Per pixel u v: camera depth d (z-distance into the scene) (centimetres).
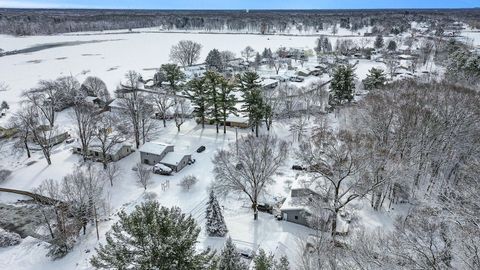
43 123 7038
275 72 12900
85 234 4188
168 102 8612
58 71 13438
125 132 6488
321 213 3622
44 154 6016
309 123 7200
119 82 11019
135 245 1969
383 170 4028
